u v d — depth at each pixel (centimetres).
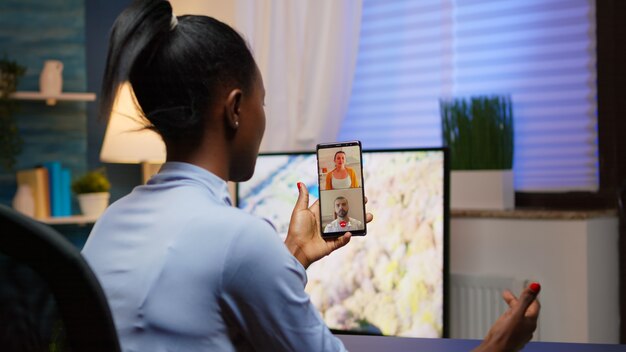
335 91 293
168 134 92
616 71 255
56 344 61
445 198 238
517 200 276
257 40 306
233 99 91
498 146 261
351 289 249
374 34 313
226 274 81
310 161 260
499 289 250
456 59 289
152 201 89
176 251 83
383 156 251
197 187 89
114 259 86
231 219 83
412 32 302
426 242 239
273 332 82
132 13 89
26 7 380
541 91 271
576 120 265
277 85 302
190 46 90
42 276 59
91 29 387
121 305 83
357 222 115
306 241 114
